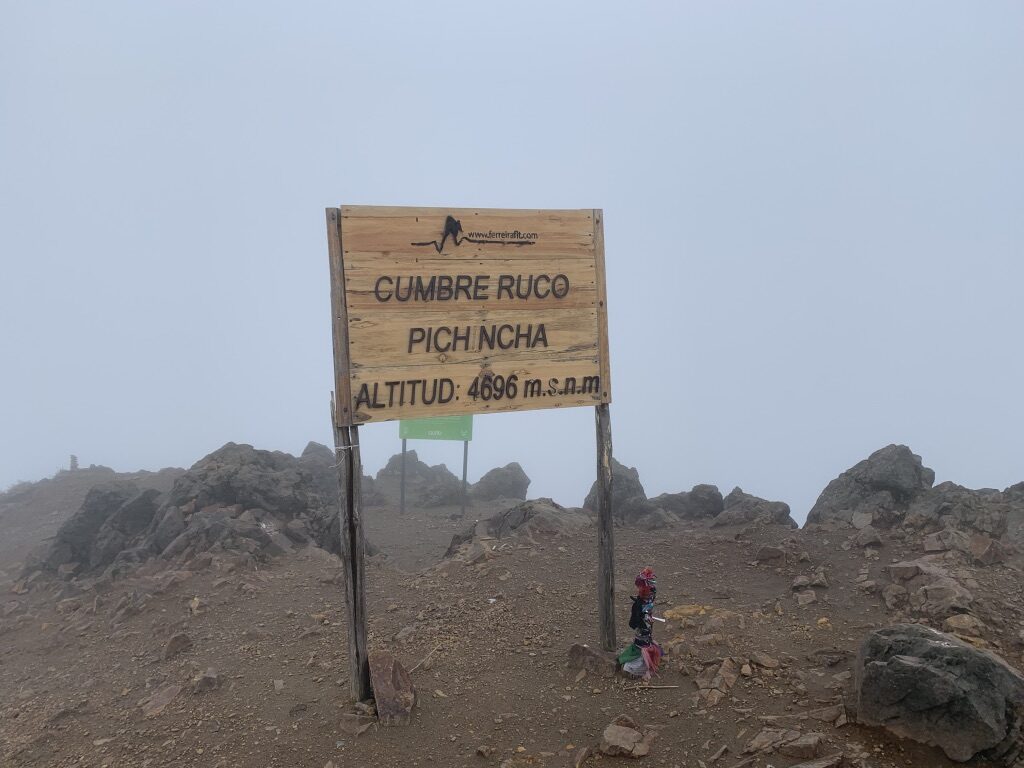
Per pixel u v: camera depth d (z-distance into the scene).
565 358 8.64
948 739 6.23
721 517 15.68
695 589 11.37
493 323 8.30
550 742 7.05
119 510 16.61
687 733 7.02
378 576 13.25
